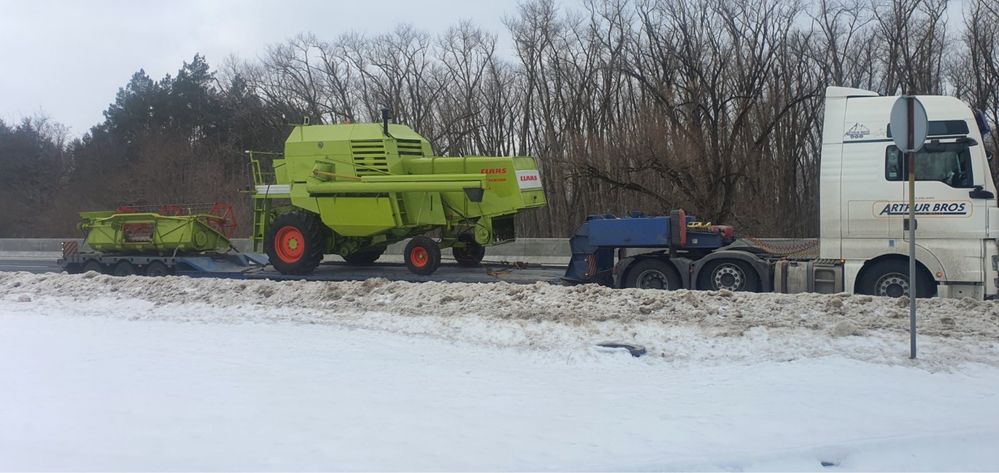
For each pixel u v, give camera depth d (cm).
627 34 3375
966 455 539
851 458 528
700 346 835
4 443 546
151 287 1307
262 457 512
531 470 488
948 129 1095
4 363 809
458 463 501
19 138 5581
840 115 1157
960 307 950
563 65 3697
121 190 4394
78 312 1187
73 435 563
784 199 3116
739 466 502
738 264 1210
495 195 1333
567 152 3042
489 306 1041
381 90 4206
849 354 792
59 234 4453
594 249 1309
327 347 884
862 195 1138
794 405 636
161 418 604
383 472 484
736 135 2959
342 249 1477
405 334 948
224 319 1087
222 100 5078
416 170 1388
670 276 1266
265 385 708
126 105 5144
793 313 944
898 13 3144
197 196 4109
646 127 2778
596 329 905
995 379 709
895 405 637
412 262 1392
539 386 707
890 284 1136
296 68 4528
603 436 559
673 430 574
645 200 2800
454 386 706
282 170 1453
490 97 3984
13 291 1374
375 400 657
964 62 3102
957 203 1091
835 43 3262
